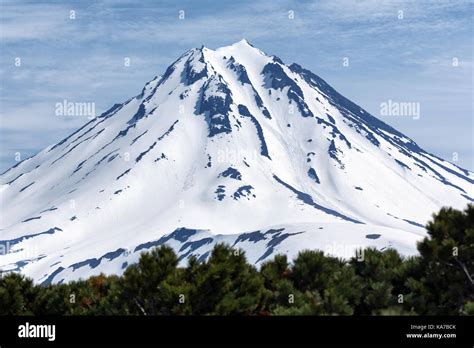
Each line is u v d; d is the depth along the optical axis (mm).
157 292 69875
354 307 75875
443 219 72188
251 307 71125
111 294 74688
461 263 70688
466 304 68312
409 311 71312
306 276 79500
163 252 72500
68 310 77125
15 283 77000
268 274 81938
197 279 69188
